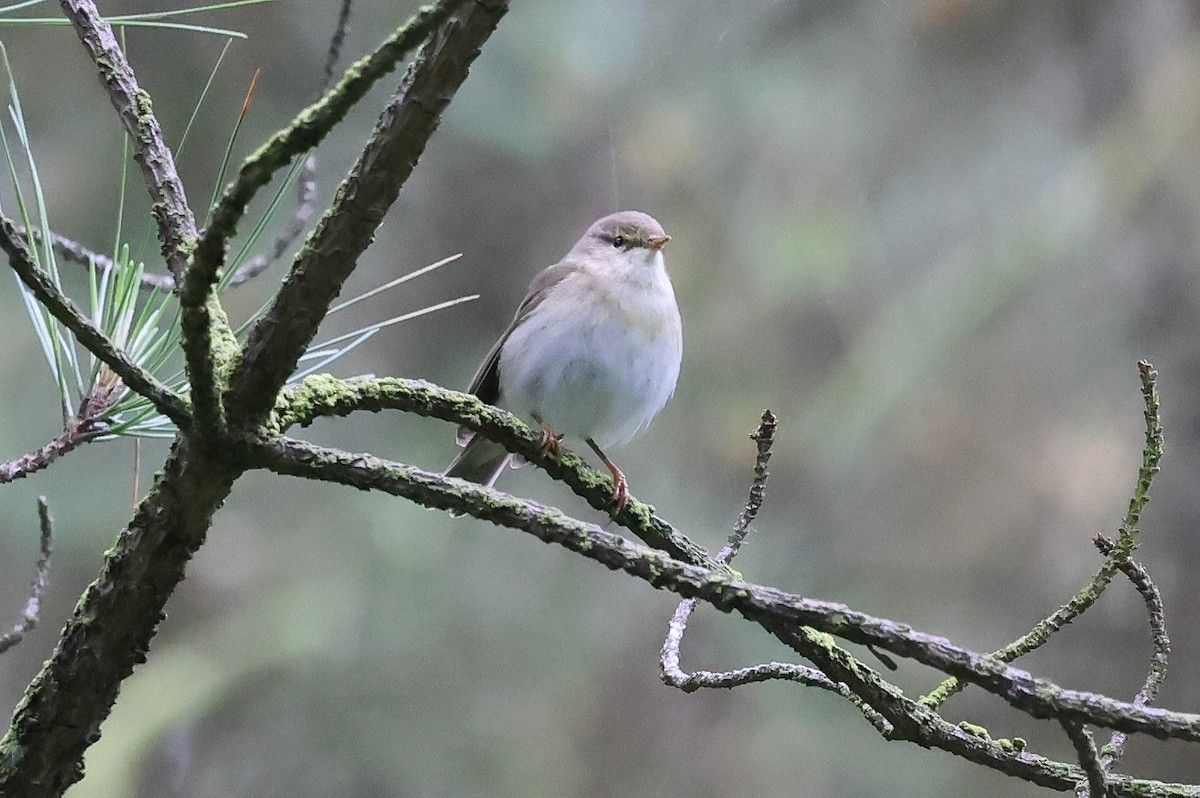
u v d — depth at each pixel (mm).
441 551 12922
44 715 4055
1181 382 11344
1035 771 4078
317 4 12078
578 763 12375
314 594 12539
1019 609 11383
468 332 12922
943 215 11922
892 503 11883
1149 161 11430
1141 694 4191
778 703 12539
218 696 12133
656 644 12805
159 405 3615
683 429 12312
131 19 4266
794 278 11820
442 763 12172
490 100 12258
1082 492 11203
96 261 4992
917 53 12039
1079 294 11633
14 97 4156
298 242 10859
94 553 12195
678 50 12352
